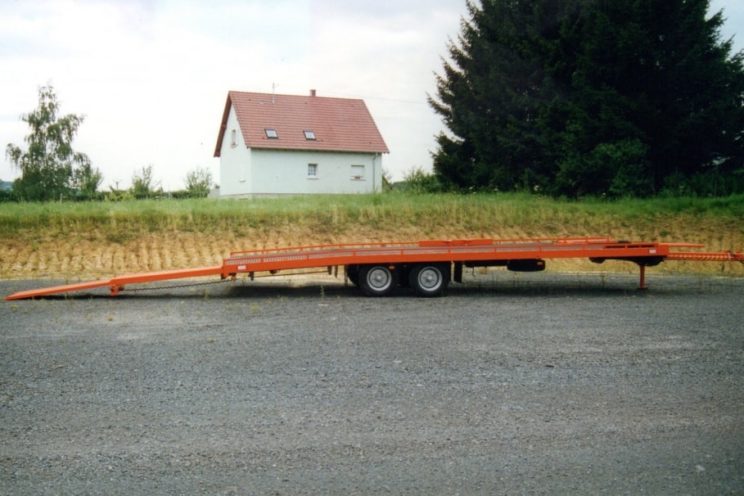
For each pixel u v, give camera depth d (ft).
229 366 25.27
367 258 43.37
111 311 37.63
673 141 89.10
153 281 46.37
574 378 23.71
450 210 74.28
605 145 86.58
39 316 35.99
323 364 25.50
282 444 17.90
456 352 27.40
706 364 25.59
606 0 94.94
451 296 43.80
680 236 66.49
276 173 141.59
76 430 18.93
